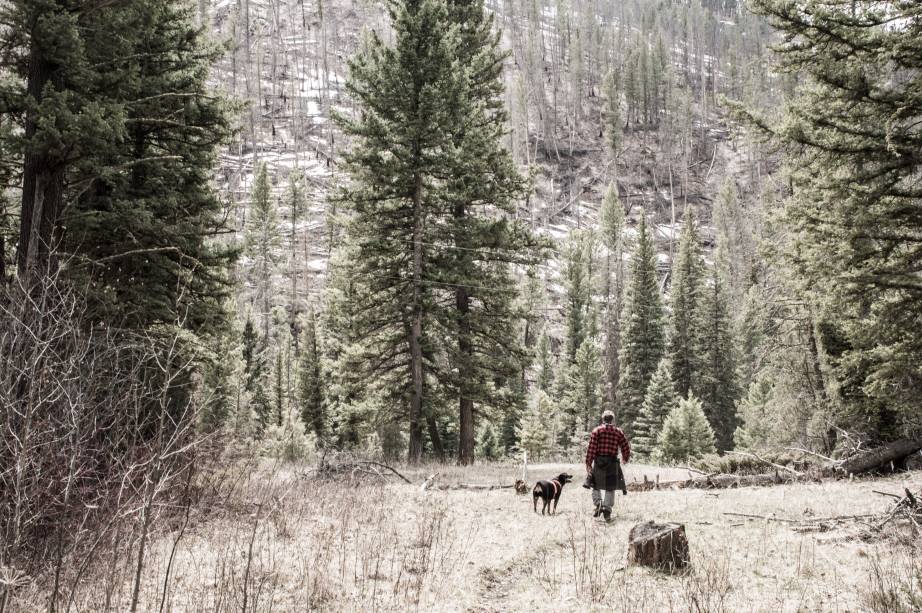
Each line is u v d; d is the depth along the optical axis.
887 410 16.80
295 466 17.56
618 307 73.62
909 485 12.73
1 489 5.29
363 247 22.45
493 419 24.98
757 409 38.19
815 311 18.30
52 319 5.99
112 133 9.81
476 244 22.94
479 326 23.86
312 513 9.88
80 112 9.67
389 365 23.52
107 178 12.70
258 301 66.62
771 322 22.38
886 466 15.67
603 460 9.84
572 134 123.00
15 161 10.77
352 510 10.30
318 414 40.75
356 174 22.58
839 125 11.70
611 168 114.44
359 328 22.97
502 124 26.48
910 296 12.20
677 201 109.81
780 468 15.02
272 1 139.12
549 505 10.89
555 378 61.34
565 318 70.19
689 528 9.27
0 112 9.80
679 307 53.75
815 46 11.35
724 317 52.00
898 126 11.09
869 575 6.04
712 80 145.38
